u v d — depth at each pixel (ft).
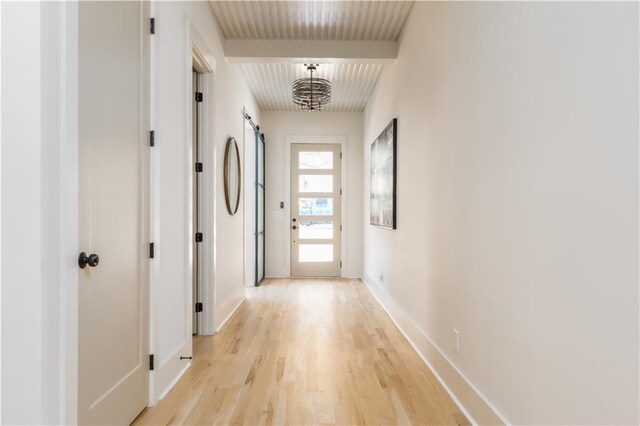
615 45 3.51
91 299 5.28
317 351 10.12
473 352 6.69
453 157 7.67
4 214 4.28
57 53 4.53
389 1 11.10
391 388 7.92
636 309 3.30
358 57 13.70
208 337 11.25
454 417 6.79
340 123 22.45
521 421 5.14
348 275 22.26
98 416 5.45
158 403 7.23
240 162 15.61
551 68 4.47
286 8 11.63
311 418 6.72
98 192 5.48
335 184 22.57
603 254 3.67
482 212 6.34
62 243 4.57
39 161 4.30
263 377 8.43
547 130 4.55
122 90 6.19
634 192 3.30
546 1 4.56
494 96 5.92
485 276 6.23
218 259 12.15
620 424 3.47
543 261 4.64
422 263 9.84
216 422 6.58
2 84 4.28
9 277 4.29
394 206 13.06
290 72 16.51
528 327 4.97
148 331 7.14
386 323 12.88
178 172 8.55
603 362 3.68
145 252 7.02
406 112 11.82
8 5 4.29
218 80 12.37
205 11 10.96
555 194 4.40
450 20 7.86
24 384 4.33
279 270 22.29
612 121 3.55
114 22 5.93
